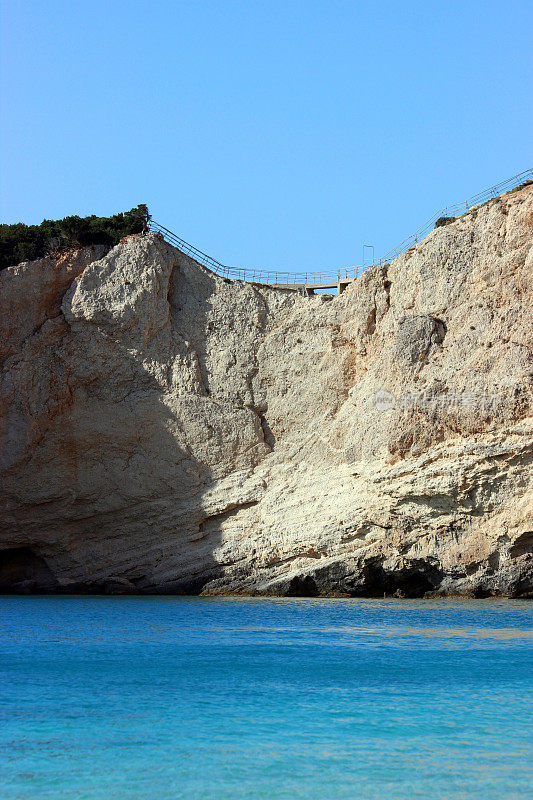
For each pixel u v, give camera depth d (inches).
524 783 726.5
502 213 2208.4
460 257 2233.0
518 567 1946.4
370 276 2438.5
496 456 1945.1
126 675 1122.7
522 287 2111.2
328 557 2160.4
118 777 735.1
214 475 2418.8
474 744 827.4
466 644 1353.3
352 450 2266.2
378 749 812.6
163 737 845.8
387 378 2263.8
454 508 2001.7
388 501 2076.8
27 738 838.5
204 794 700.7
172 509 2393.0
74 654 1279.5
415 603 1940.2
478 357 2084.2
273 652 1296.8
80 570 2413.9
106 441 2437.3
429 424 2053.4
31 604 2034.9
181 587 2303.2
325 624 1599.4
